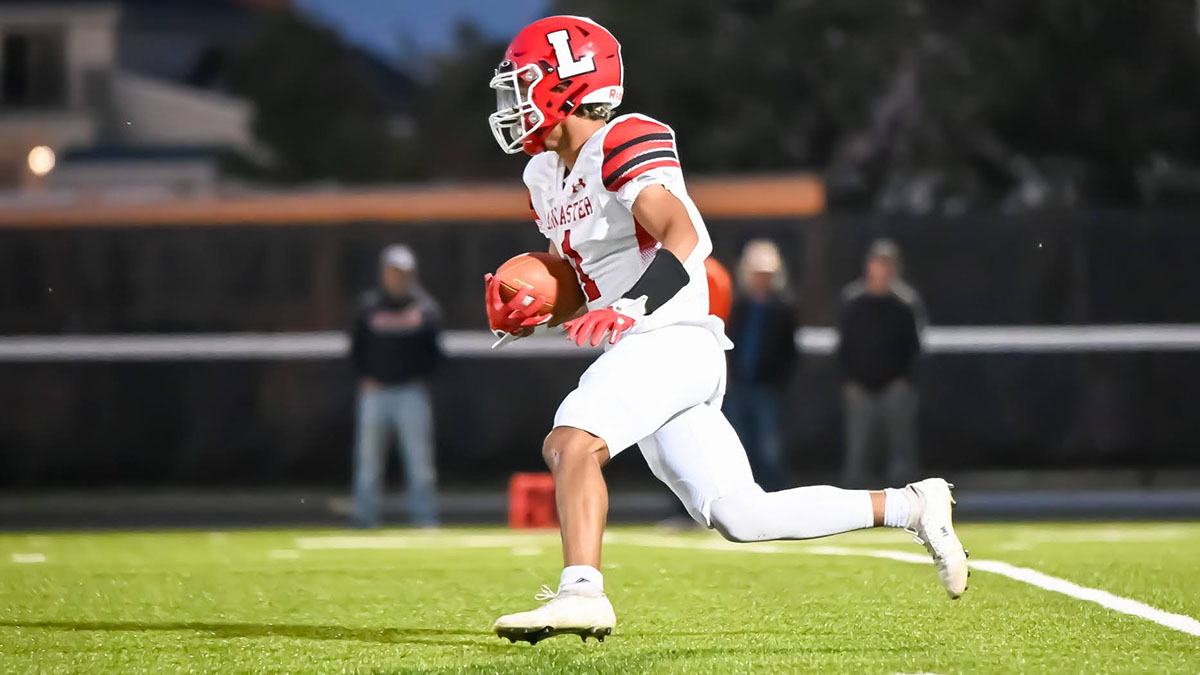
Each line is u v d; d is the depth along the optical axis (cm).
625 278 1206
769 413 3194
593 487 1124
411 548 2372
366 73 11350
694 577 1712
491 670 1089
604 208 1193
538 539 2616
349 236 4066
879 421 3453
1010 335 4028
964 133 6906
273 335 4091
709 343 1195
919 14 6956
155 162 10306
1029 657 1143
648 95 7081
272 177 10325
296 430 4103
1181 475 4128
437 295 4044
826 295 3975
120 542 2653
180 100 11506
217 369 4106
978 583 1591
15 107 11288
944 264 4028
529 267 1227
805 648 1190
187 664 1148
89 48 11362
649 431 1162
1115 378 4041
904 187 6956
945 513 1249
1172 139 6831
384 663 1138
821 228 3978
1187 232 4019
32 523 3681
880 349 3425
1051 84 6781
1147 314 4028
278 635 1298
